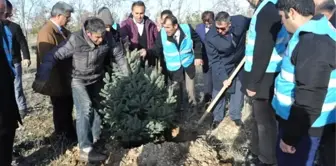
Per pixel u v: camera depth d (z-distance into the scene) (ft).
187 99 18.66
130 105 13.87
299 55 7.59
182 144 13.43
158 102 13.93
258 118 11.42
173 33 16.20
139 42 17.72
